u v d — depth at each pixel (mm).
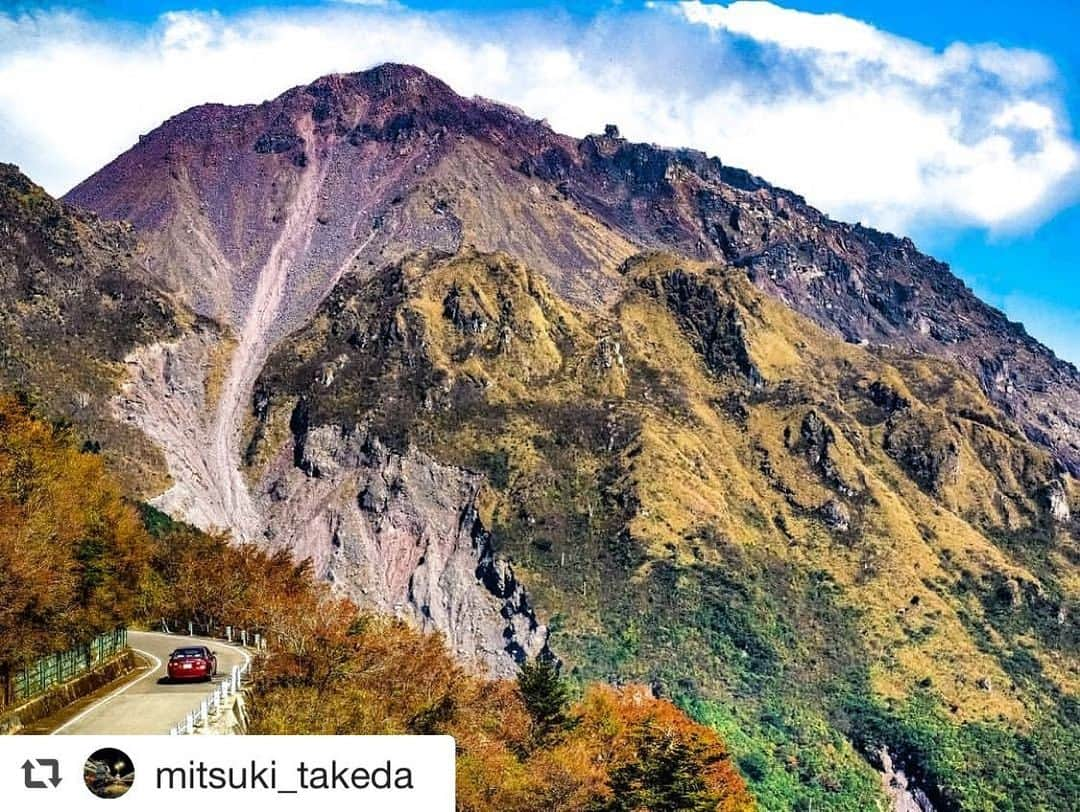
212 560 151875
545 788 97875
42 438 115500
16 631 75312
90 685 86000
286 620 91062
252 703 77125
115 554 109250
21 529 84000
